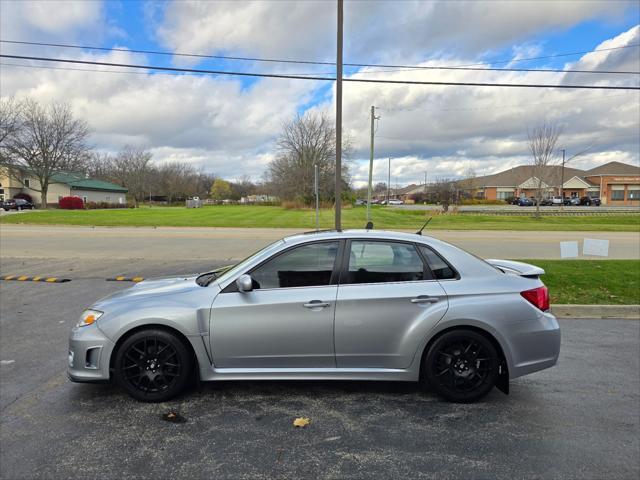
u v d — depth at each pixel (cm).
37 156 4778
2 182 5712
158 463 266
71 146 4919
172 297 356
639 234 2009
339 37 1264
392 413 334
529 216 3338
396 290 348
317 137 5850
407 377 349
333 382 393
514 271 388
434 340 349
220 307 346
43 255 1288
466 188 7844
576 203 5994
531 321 349
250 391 373
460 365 350
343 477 252
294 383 390
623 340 517
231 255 1282
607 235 1956
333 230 398
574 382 394
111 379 349
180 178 8962
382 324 345
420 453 278
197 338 345
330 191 5769
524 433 304
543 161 3183
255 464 266
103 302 366
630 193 6662
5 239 1761
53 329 553
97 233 2084
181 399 357
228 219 3198
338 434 302
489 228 2383
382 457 273
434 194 8019
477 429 310
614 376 409
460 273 358
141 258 1220
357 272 358
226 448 284
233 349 348
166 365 350
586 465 264
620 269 893
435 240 373
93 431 305
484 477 252
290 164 6012
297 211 4769
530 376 408
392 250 365
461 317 342
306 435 301
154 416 328
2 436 297
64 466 262
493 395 368
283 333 346
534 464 265
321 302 346
